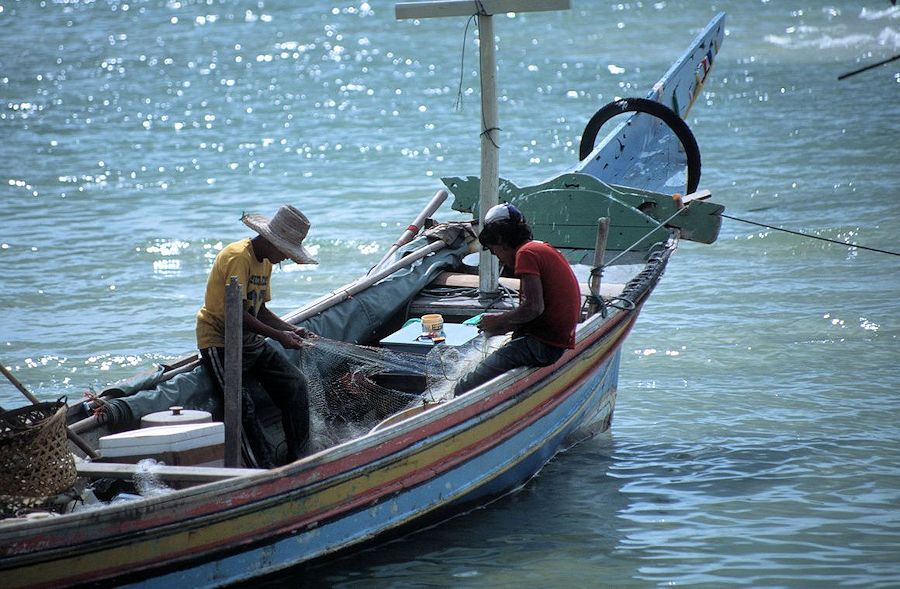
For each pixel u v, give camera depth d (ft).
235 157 295.69
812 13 527.40
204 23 610.65
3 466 76.89
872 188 233.76
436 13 108.88
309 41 532.32
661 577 90.27
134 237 215.51
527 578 90.27
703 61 187.73
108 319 166.40
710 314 161.89
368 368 103.76
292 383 95.20
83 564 73.67
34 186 264.11
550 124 322.75
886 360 140.46
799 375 136.87
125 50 520.83
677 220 130.31
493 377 98.89
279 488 81.35
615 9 576.20
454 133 318.86
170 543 76.89
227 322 87.61
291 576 85.46
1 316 167.32
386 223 224.12
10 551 70.74
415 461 90.84
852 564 91.45
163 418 89.81
